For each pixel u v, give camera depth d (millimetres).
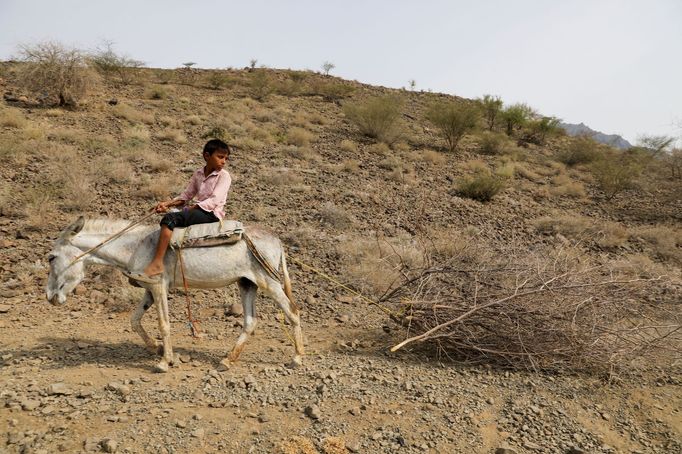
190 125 22594
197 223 5988
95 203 12648
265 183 15922
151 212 6066
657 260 13469
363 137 25266
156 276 5859
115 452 4426
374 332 7742
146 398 5277
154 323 7590
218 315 8031
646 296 7004
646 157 27406
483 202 17547
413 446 4832
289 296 6406
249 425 4961
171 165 16203
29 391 5254
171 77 34719
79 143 17625
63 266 5832
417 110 35188
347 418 5176
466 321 6711
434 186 18578
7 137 16469
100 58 31141
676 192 21266
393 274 9484
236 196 14266
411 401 5574
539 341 6582
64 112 21469
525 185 20719
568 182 21844
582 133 35406
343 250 10984
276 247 6359
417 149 25078
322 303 8766
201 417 5004
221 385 5668
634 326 6941
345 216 13422
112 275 8852
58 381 5539
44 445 4441
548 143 31812
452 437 5000
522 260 7320
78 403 5090
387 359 6695
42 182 13438
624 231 15188
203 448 4594
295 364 6262
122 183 14398
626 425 5496
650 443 5211
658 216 18375
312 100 33250
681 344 6785
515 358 6645
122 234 6035
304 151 20500
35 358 6133
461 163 22719
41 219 10906
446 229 13867
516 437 5090
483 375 6375
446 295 7031
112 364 6066
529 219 16094
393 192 16953
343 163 19562
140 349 6598
